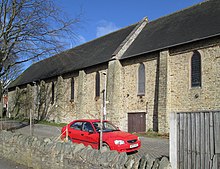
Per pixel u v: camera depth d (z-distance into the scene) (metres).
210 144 5.11
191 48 18.80
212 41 17.53
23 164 9.78
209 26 18.62
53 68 36.72
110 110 23.88
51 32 21.53
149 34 24.86
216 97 17.11
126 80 23.84
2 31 20.17
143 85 22.36
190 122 5.46
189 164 5.39
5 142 11.41
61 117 32.34
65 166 7.50
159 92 20.17
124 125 23.55
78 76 29.66
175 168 5.56
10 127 23.27
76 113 29.38
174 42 19.89
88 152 6.91
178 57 19.66
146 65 22.06
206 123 5.21
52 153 8.10
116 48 26.39
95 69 27.23
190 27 20.48
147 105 21.64
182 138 5.55
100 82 26.31
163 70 20.09
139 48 23.34
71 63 32.66
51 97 35.22
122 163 5.98
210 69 17.58
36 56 21.47
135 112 22.64
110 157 6.34
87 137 11.64
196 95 18.25
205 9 21.55
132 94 23.14
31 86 41.03
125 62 24.11
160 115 19.88
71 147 7.54
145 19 27.94
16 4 20.14
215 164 4.99
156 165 5.35
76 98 29.83
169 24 23.83
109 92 24.22
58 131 22.23
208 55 17.75
